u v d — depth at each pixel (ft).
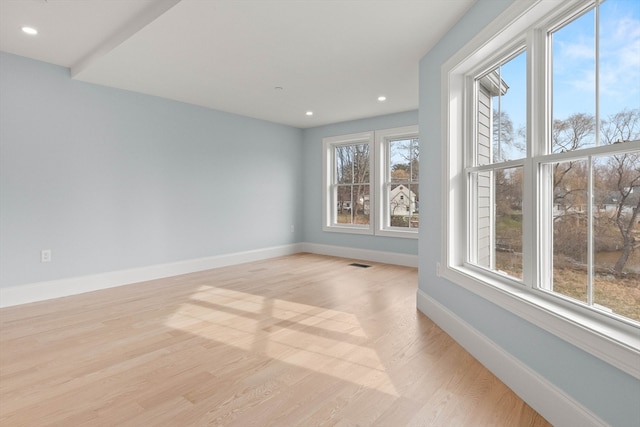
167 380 6.37
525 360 5.71
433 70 9.56
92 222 12.62
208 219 16.40
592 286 4.89
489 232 7.53
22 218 11.05
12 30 9.34
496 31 6.36
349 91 13.71
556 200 5.56
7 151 10.74
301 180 21.26
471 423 5.13
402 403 5.65
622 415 4.05
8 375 6.55
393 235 17.35
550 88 5.70
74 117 12.16
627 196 4.40
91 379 6.40
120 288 12.89
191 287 13.02
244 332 8.66
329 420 5.20
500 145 7.17
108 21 8.93
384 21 8.30
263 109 16.56
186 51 9.97
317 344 7.95
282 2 7.52
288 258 19.16
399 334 8.53
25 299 11.07
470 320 7.54
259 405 5.59
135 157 13.80
